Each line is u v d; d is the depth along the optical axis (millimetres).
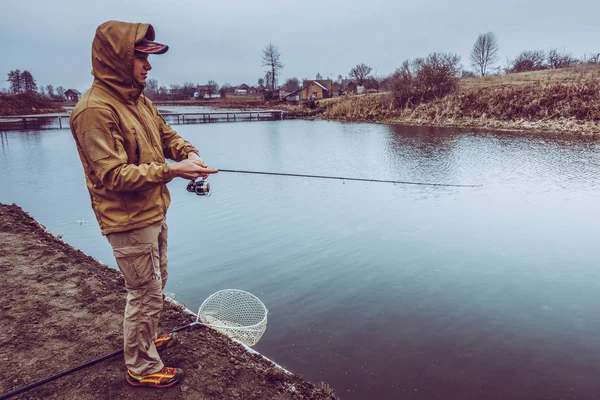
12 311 3773
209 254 7906
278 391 3131
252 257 7754
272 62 100812
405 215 10438
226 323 3801
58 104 81688
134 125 2400
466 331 5223
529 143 22094
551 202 11406
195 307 5793
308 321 5461
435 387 4188
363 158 19422
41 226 6859
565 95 29031
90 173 2338
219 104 87438
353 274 6965
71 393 2742
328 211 10898
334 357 4660
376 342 4969
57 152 23375
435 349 4844
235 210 11102
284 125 41375
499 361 4629
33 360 3080
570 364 4586
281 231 9266
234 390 2969
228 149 23344
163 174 2281
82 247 8141
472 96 34562
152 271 2561
